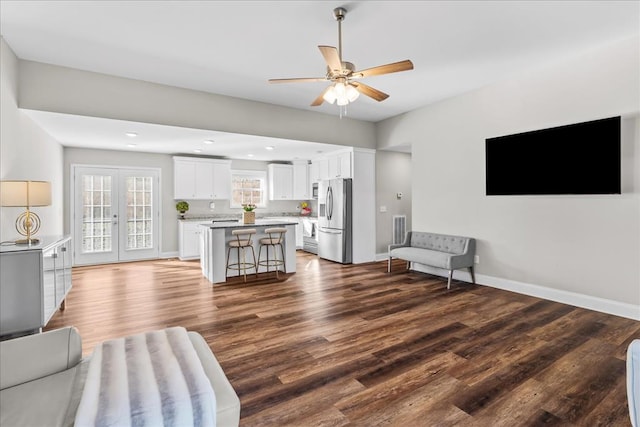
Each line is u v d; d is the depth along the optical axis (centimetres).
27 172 385
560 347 266
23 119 371
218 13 275
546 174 386
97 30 300
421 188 554
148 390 125
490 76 420
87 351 263
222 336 292
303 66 385
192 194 705
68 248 364
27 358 146
